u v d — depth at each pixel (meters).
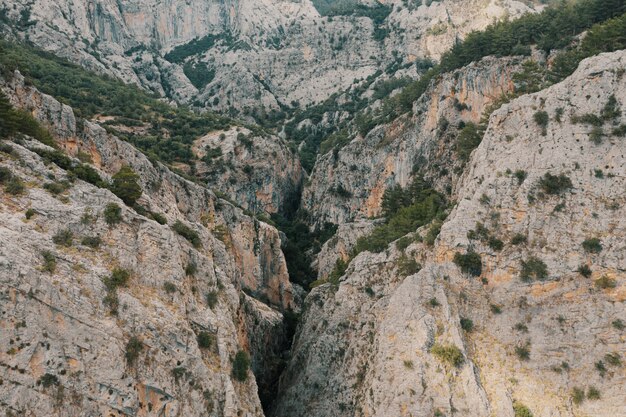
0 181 53.62
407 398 63.19
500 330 66.69
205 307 62.75
